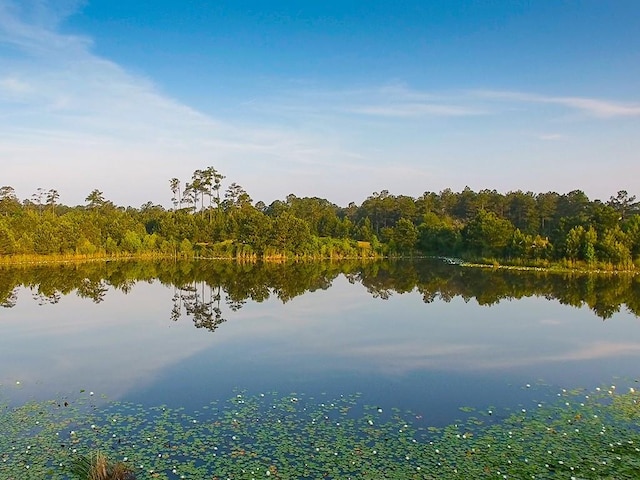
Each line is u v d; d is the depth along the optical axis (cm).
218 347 2283
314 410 1465
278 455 1164
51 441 1243
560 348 2259
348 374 1842
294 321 2934
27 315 3147
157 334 2580
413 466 1106
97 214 9256
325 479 1053
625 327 2756
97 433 1291
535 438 1248
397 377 1805
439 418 1398
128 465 1108
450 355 2128
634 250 6266
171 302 3684
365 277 5494
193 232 9056
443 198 12606
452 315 3134
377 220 12306
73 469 1090
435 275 5697
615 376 1817
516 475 1057
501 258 7494
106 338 2488
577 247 6359
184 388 1683
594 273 5803
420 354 2148
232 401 1547
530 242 6969
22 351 2220
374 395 1603
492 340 2423
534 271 6109
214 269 6512
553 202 10431
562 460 1123
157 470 1089
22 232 7394
